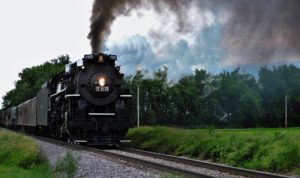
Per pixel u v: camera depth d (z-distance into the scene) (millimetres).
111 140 25328
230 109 87062
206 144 19969
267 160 15719
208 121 87688
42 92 35906
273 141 17078
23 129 51562
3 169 14539
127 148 24078
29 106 44781
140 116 84062
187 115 87688
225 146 18641
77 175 13281
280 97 83562
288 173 14477
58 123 29922
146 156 20219
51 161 17031
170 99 86562
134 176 12883
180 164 16938
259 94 88062
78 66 25906
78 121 24844
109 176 12953
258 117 84062
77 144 25234
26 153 16828
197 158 19859
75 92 25750
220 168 14930
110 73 26016
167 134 24578
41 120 35812
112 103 25891
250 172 13375
